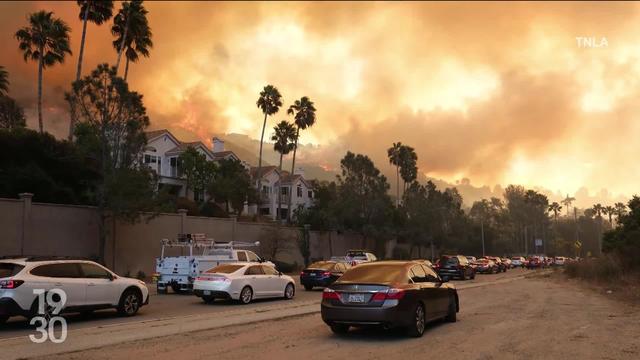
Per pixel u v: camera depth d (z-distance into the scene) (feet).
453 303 43.11
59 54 148.97
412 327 35.32
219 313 51.08
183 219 117.80
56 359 28.71
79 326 41.75
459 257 121.19
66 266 43.60
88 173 119.55
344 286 35.73
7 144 111.24
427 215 215.10
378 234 176.35
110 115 97.35
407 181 264.72
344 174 179.42
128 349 31.60
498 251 348.59
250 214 205.77
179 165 182.80
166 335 36.94
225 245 83.25
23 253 87.25
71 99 96.17
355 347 32.27
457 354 29.78
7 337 36.19
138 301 49.21
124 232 104.94
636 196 115.14
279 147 210.38
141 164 100.94
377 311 34.19
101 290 45.39
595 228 483.92
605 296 68.33
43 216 90.84
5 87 156.66
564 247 418.51
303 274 84.69
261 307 56.90
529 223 427.33
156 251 110.73
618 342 33.35
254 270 63.26
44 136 119.34
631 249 95.91
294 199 250.57
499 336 35.81
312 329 39.93
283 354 30.14
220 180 171.32
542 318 45.42
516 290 81.00
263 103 206.39
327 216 168.86
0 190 101.45
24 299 39.65
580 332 37.45
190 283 73.10
